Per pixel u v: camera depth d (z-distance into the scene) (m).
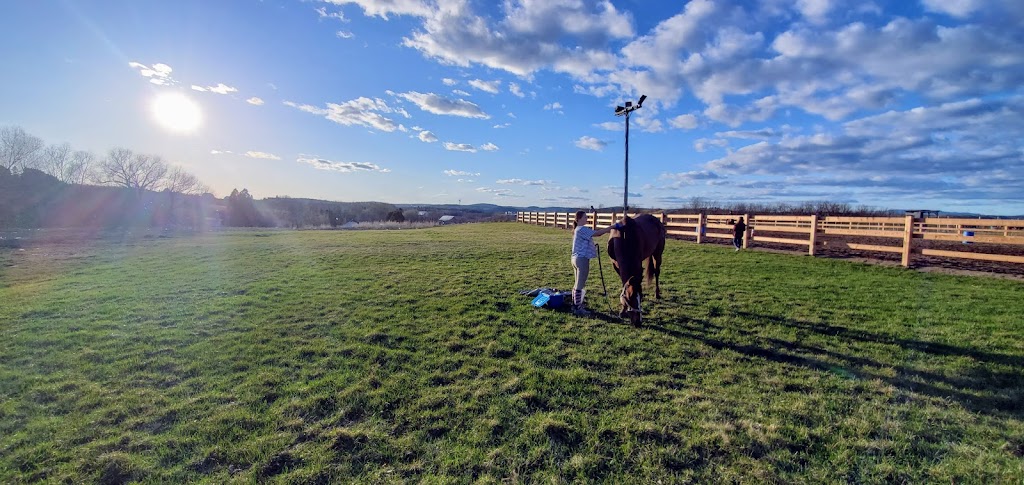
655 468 2.86
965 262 11.37
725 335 5.56
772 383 4.14
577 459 2.95
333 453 3.05
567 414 3.55
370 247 17.16
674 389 4.03
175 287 9.12
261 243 19.70
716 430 3.27
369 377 4.32
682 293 8.03
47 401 3.89
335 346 5.28
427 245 17.94
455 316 6.57
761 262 11.73
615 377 4.29
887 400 3.78
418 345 5.30
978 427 3.30
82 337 5.73
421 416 3.55
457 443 3.17
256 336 5.68
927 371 4.39
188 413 3.63
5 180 38.56
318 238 23.17
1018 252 13.05
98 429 3.38
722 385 4.12
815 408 3.62
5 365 4.76
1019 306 6.78
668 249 15.01
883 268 10.59
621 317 6.39
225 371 4.54
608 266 11.65
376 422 3.48
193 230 32.59
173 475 2.85
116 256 15.02
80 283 9.76
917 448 3.04
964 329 5.66
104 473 2.84
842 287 8.38
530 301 7.45
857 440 3.14
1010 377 4.19
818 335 5.55
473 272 10.76
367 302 7.57
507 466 2.91
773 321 6.17
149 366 4.70
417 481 2.78
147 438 3.25
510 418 3.51
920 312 6.52
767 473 2.79
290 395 3.95
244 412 3.62
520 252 15.07
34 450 3.09
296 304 7.49
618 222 6.34
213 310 7.09
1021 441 3.11
